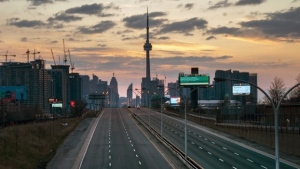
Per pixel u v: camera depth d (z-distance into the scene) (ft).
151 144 363.97
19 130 372.58
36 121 531.09
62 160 288.51
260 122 376.48
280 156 278.26
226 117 483.92
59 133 449.48
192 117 595.47
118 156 298.35
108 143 375.45
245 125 395.14
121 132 466.70
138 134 446.19
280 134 302.04
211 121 499.10
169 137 407.03
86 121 600.80
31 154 306.14
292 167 238.89
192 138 398.01
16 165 259.39
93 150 333.42
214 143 358.43
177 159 277.03
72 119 616.39
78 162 277.44
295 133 280.10
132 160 278.87
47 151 335.06
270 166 241.96
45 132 420.36
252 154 291.58
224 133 435.12
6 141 306.14
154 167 250.78
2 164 248.52
